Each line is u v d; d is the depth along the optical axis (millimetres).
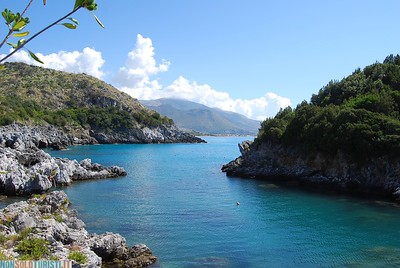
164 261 34250
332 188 80250
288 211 56812
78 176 87750
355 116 83625
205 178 95625
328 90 121750
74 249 29609
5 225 33156
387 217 53156
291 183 87750
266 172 97562
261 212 55906
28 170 74562
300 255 36781
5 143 138750
